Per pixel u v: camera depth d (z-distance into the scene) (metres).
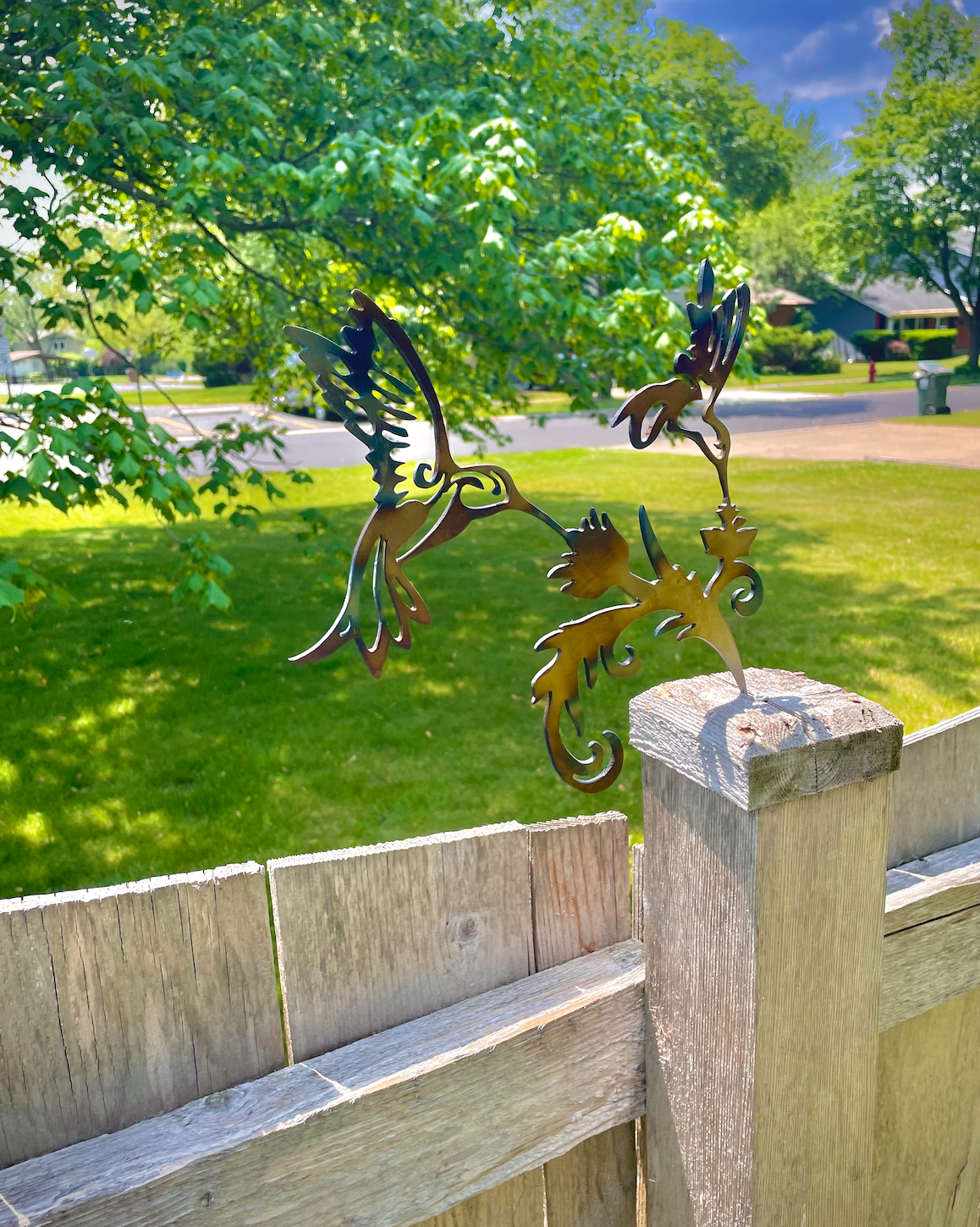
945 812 1.41
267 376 8.02
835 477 12.68
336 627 0.82
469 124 5.95
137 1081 1.00
